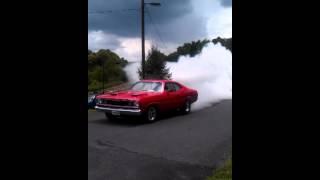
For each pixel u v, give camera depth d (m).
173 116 10.46
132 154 5.38
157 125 8.60
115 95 9.11
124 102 8.79
